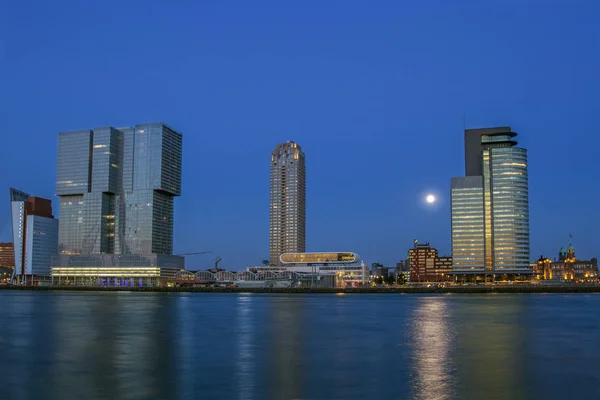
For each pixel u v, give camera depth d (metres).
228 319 98.06
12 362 48.16
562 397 35.34
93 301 178.38
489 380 40.38
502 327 82.00
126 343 61.50
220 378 41.06
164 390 37.22
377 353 54.03
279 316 106.94
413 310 129.00
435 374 42.66
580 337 67.94
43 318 98.50
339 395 35.81
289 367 45.81
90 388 37.81
